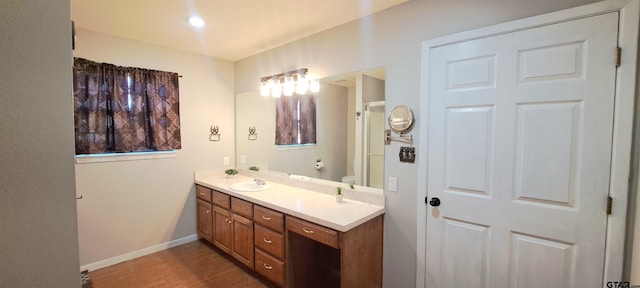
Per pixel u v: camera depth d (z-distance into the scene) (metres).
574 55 1.48
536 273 1.64
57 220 0.49
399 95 2.13
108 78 2.72
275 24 2.48
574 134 1.50
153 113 3.01
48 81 0.47
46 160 0.47
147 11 2.23
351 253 1.96
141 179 3.02
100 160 2.74
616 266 1.42
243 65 3.57
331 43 2.58
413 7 2.04
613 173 1.41
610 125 1.41
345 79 2.49
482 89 1.76
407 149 2.11
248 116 3.53
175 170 3.26
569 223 1.53
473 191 1.83
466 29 1.82
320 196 2.63
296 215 2.17
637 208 1.36
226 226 2.95
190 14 2.28
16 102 0.44
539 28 1.57
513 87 1.66
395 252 2.20
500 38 1.69
